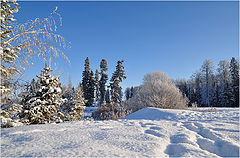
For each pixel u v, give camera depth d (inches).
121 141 104.6
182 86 1809.8
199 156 82.0
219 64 1485.0
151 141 107.3
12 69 158.6
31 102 231.9
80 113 459.2
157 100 646.5
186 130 158.2
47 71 258.1
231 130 156.6
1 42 149.5
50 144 93.7
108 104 768.9
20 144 93.2
